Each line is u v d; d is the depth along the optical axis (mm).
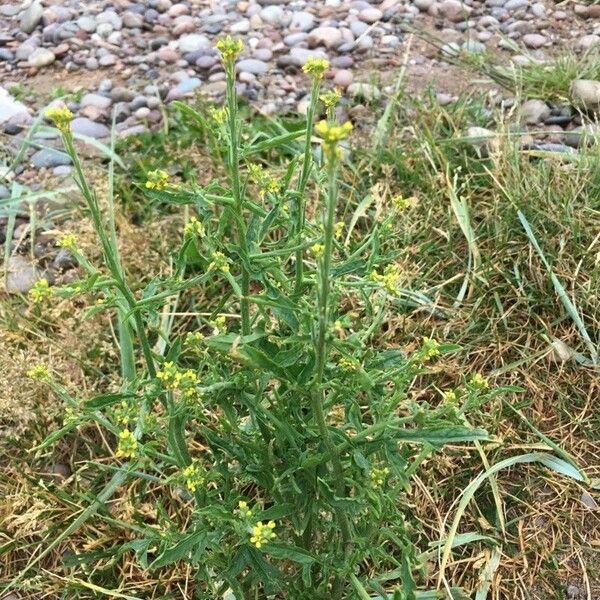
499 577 408
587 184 565
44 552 412
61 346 502
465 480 445
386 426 284
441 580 397
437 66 727
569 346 500
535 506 437
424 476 442
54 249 584
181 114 669
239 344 276
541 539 425
